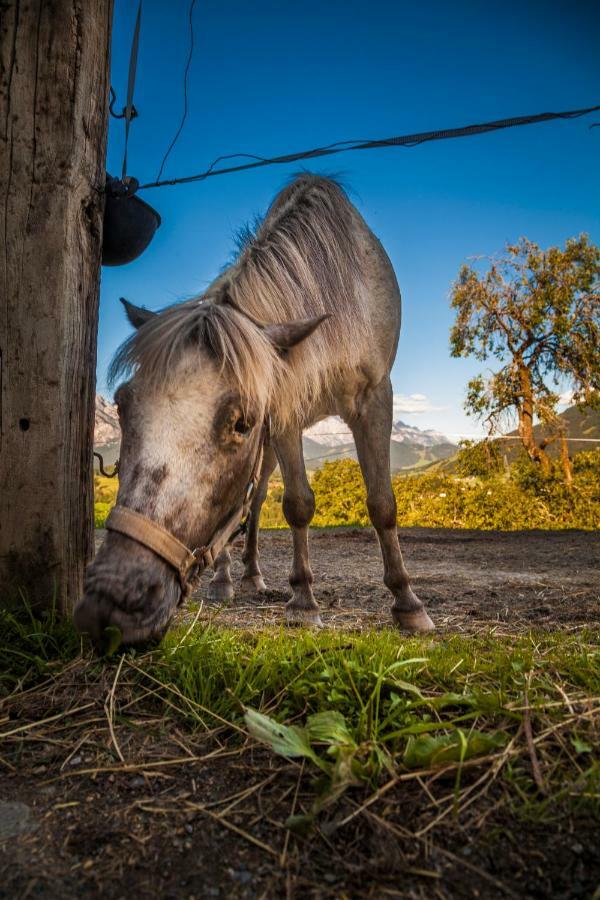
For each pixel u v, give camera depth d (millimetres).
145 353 1754
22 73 2139
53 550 2188
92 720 1579
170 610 1643
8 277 2160
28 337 2174
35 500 2178
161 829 1174
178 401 1680
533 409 18156
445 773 1300
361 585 4223
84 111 2207
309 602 2977
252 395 1794
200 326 1785
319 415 3105
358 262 2646
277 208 2746
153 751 1451
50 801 1266
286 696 1671
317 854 1102
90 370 2338
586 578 4590
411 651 1975
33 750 1464
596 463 15789
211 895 1007
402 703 1554
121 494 1625
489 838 1122
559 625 2822
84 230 2256
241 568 5184
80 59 2174
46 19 2139
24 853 1100
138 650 1891
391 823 1164
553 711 1529
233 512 1911
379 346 2889
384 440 2965
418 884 1027
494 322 18625
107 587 1484
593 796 1195
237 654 1925
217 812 1225
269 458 4039
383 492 2912
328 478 17875
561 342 18031
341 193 2787
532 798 1211
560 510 15133
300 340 1995
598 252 17719
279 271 2223
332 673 1690
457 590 4047
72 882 1030
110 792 1297
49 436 2180
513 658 1880
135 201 2422
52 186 2170
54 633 2031
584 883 1016
